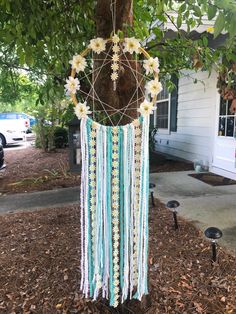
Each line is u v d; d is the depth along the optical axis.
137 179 1.52
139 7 2.28
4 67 2.71
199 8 1.59
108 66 1.51
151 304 1.86
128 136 1.47
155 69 1.47
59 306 1.90
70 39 2.28
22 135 12.45
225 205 3.73
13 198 4.48
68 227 3.13
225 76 2.54
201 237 2.79
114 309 1.74
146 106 1.47
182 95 6.69
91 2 2.11
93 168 1.49
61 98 3.09
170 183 4.94
